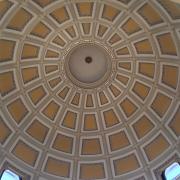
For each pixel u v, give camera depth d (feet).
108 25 81.66
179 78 80.84
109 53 86.17
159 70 83.41
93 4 77.30
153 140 83.71
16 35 78.33
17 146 82.12
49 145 85.46
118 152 85.66
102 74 88.22
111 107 88.69
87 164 85.30
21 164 81.30
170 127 82.23
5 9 72.33
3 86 81.82
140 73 85.97
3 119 81.41
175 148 80.64
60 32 82.38
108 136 87.35
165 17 74.28
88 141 87.30
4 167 78.79
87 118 88.74
